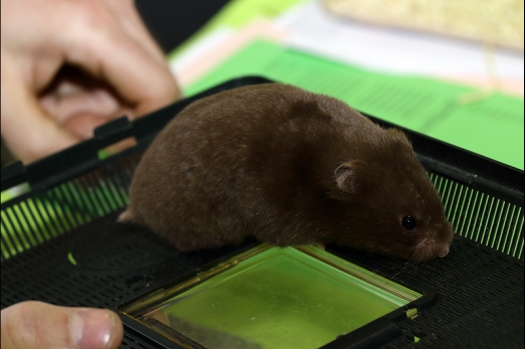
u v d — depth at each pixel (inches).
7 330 23.0
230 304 24.4
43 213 27.8
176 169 24.7
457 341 22.9
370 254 25.1
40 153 29.6
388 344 22.9
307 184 24.4
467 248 24.7
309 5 33.2
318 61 31.1
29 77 30.1
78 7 30.4
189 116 24.8
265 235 24.9
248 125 24.5
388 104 29.3
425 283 24.1
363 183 24.3
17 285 25.6
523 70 29.9
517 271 24.2
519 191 24.3
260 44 32.0
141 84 30.2
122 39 30.5
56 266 25.9
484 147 27.7
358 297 24.3
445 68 30.3
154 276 25.2
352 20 32.1
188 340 23.7
